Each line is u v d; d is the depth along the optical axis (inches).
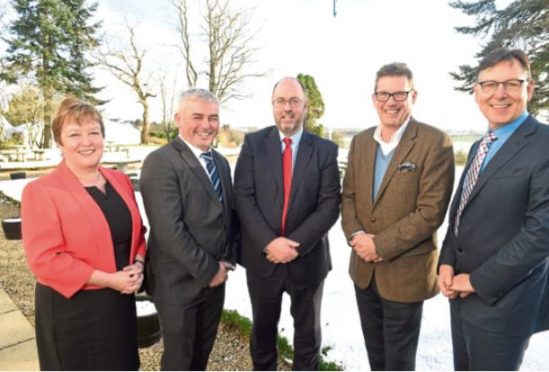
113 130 1230.9
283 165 92.2
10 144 767.7
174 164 78.0
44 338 68.1
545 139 61.4
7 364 98.4
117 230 71.6
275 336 96.1
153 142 1081.4
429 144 79.0
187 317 79.8
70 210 66.6
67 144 67.9
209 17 815.7
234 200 93.7
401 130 82.6
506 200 62.7
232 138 1049.5
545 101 587.5
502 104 64.6
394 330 83.9
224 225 85.2
